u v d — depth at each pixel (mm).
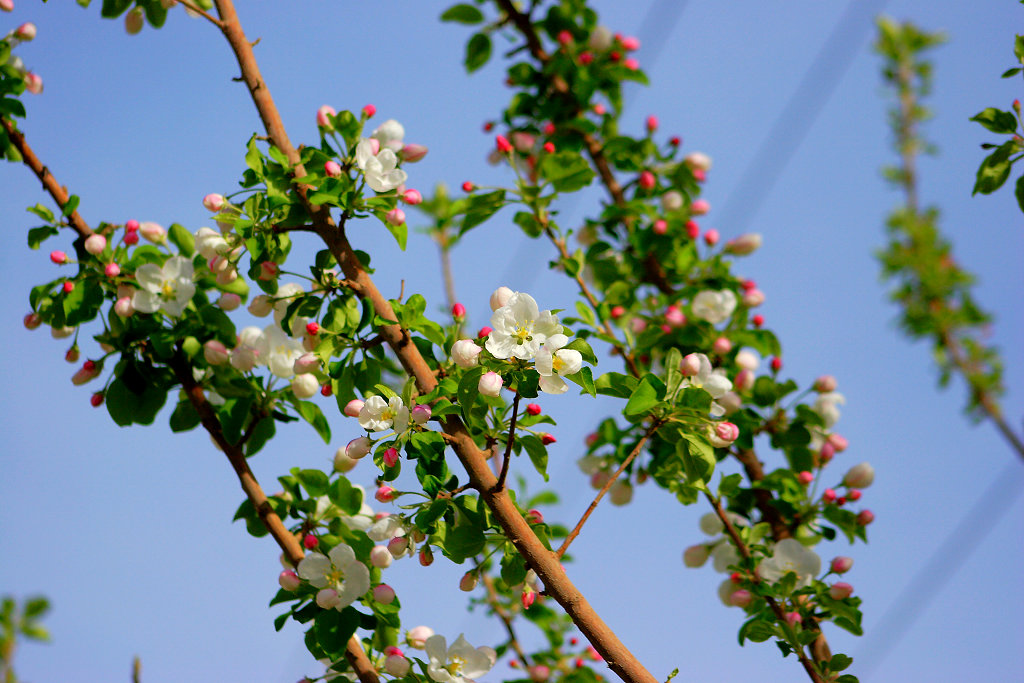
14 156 2014
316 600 1938
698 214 2221
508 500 1893
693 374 1934
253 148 1967
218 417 2004
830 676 1989
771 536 2107
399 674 1936
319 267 1989
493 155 2279
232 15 1995
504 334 1879
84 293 2010
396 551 1917
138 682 1825
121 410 2010
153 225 2033
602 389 1951
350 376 1962
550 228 2178
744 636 2043
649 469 2109
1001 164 2047
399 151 1994
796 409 2131
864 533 2092
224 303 2020
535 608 2152
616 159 2246
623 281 2174
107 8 2080
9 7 2057
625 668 1865
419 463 1925
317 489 1990
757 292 2176
